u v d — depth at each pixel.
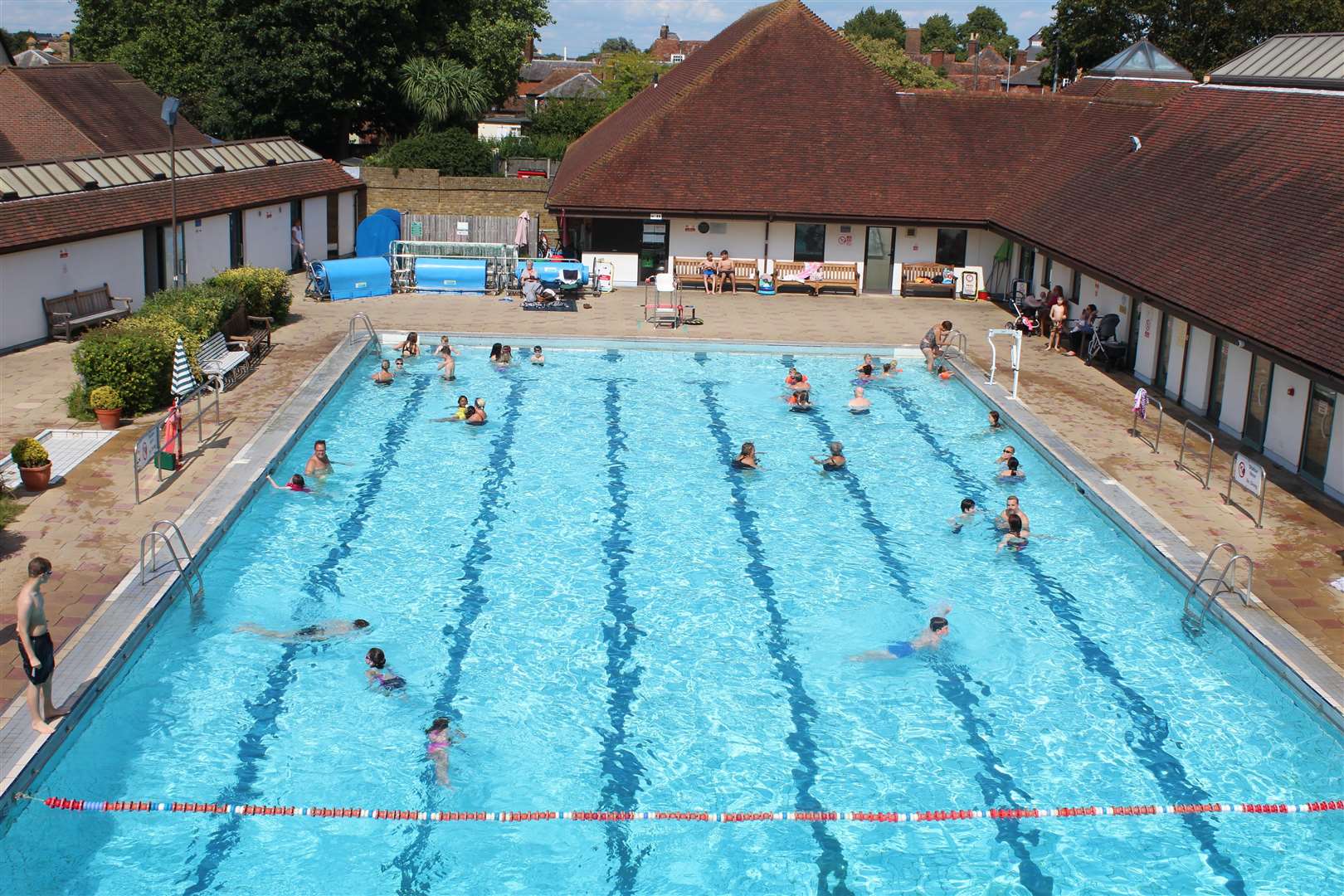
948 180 39.91
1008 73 127.00
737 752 14.13
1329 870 12.30
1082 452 23.55
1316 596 17.25
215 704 14.59
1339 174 24.69
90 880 11.58
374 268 36.59
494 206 45.09
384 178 45.06
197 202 34.78
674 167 39.47
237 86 52.44
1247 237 25.39
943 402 28.02
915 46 129.50
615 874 12.05
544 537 19.91
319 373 27.64
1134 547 19.67
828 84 41.38
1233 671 16.06
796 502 21.72
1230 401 25.03
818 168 39.78
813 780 13.63
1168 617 17.53
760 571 18.89
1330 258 22.34
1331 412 21.28
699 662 16.11
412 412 26.02
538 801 13.10
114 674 14.64
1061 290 33.59
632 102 54.75
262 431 23.25
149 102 45.81
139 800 12.77
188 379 22.45
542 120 68.88
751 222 39.72
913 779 13.67
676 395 27.95
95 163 32.53
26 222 27.97
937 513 21.38
